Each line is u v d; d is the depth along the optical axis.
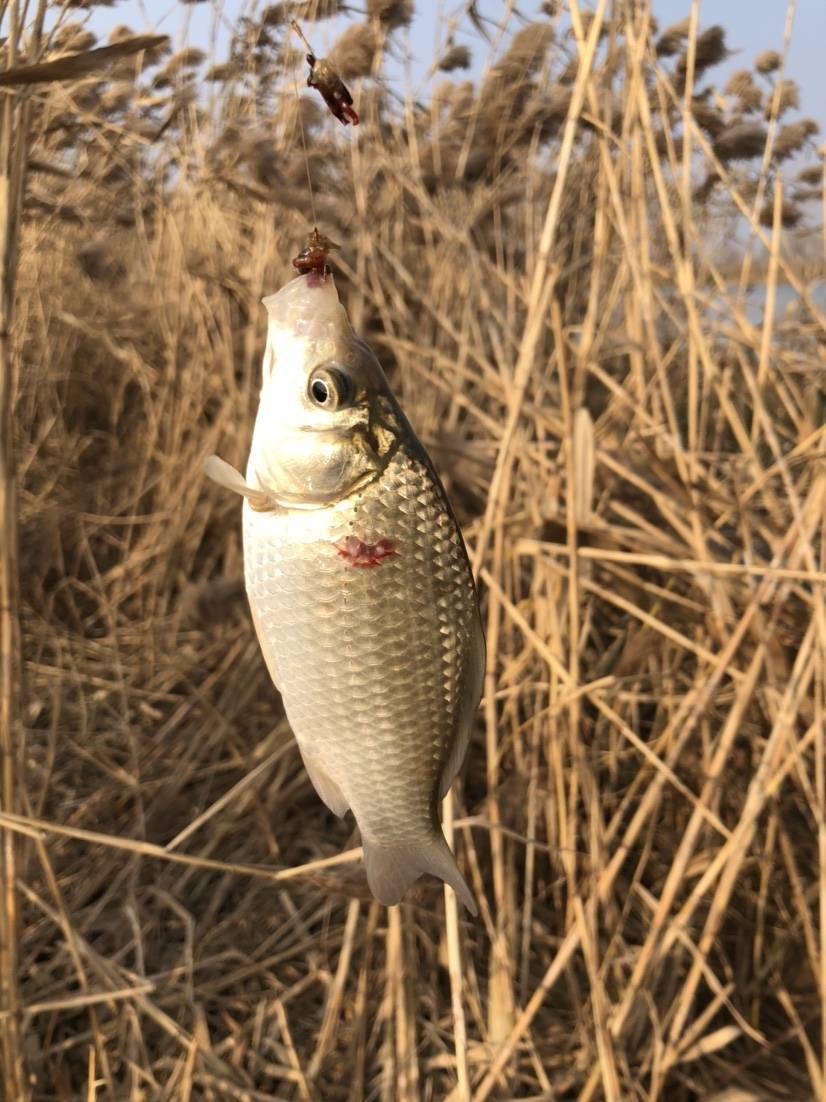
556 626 0.59
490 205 0.78
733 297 0.64
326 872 0.43
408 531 0.29
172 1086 0.53
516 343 0.68
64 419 1.09
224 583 0.68
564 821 0.56
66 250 0.94
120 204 0.83
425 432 0.76
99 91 0.69
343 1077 0.56
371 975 0.60
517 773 0.64
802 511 0.56
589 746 0.69
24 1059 0.47
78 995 0.52
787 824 0.66
